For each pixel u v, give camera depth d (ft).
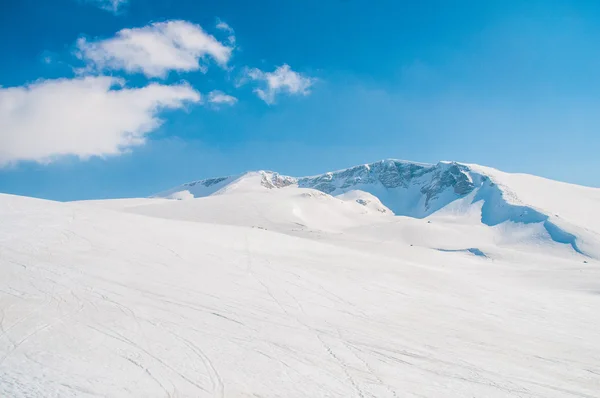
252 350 47.93
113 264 73.72
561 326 77.36
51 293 56.13
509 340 64.59
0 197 114.62
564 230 323.78
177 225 123.65
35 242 79.10
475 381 47.09
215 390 37.76
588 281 146.41
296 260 105.09
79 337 44.50
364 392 41.19
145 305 57.16
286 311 64.64
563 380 50.21
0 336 42.29
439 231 363.15
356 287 87.20
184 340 47.83
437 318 72.54
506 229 376.48
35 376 35.42
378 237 354.33
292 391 39.60
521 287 125.59
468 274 139.74
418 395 41.96
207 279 75.25
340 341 54.80
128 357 41.73
